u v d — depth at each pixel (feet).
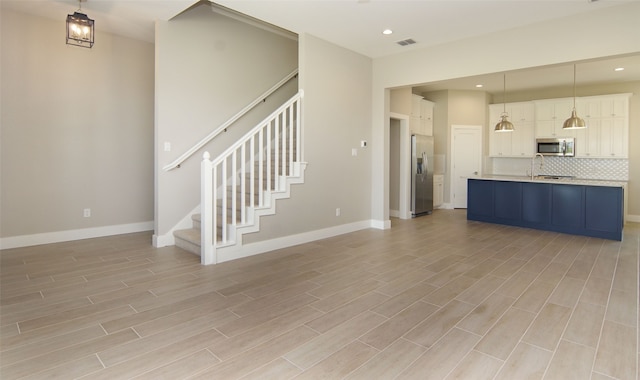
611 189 16.74
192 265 12.41
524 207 19.69
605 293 10.02
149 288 10.23
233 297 9.66
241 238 13.52
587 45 12.78
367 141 19.16
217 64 16.78
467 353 6.91
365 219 19.38
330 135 16.93
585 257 13.71
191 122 15.85
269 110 19.24
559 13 12.92
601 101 23.39
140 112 17.48
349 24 14.24
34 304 9.04
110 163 16.67
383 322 8.24
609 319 8.39
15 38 13.98
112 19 14.56
